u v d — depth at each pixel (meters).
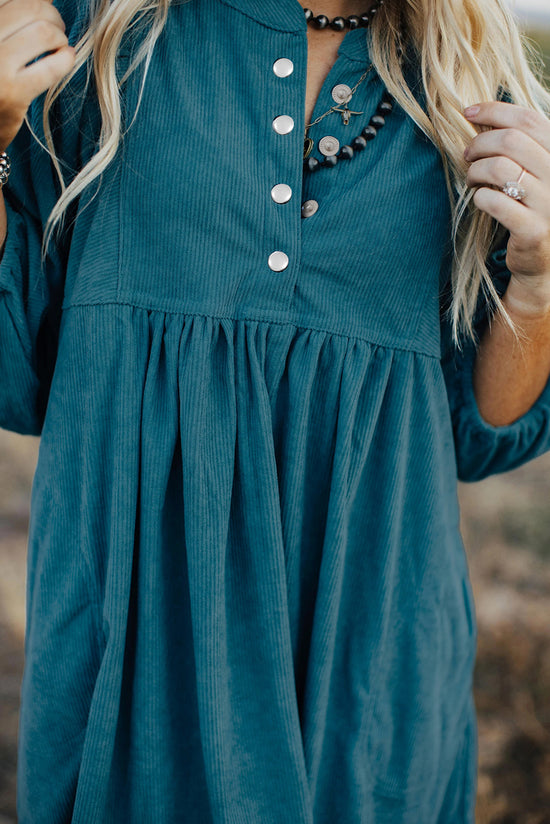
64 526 1.12
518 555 3.11
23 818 1.17
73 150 1.13
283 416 1.12
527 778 2.27
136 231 1.07
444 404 1.24
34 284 1.15
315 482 1.15
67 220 1.18
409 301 1.15
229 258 1.06
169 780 1.13
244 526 1.10
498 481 3.51
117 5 1.03
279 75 1.07
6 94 0.91
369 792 1.21
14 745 2.26
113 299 1.07
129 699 1.13
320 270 1.08
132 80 1.06
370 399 1.14
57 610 1.11
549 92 1.32
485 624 2.78
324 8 1.13
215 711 1.06
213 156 1.04
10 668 2.51
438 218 1.13
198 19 1.08
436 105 1.13
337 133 1.10
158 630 1.09
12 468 3.45
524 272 1.12
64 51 0.94
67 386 1.11
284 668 1.09
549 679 2.58
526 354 1.26
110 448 1.08
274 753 1.12
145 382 1.08
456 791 1.37
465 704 1.35
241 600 1.12
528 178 1.04
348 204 1.07
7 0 0.92
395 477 1.16
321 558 1.15
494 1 1.18
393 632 1.22
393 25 1.14
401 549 1.22
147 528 1.07
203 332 1.06
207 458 1.06
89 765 1.07
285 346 1.10
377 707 1.20
